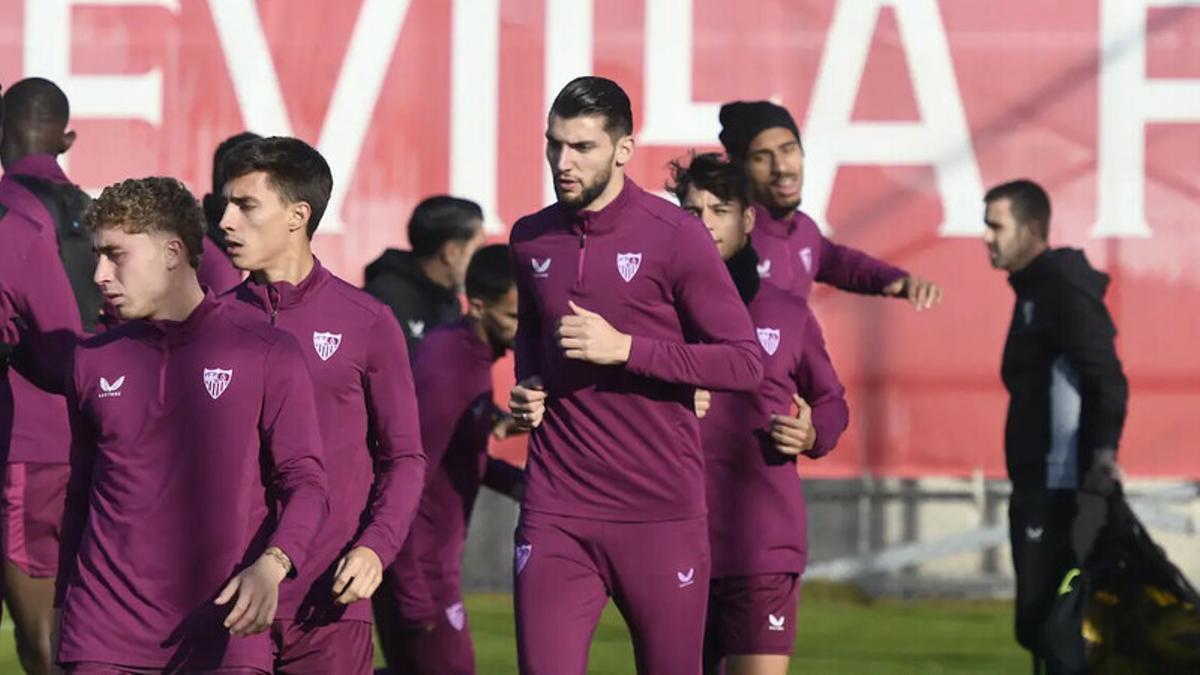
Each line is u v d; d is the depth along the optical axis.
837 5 33.75
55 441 22.05
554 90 33.94
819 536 35.25
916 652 30.33
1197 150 33.44
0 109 21.47
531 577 17.50
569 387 17.55
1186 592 23.56
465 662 21.61
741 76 33.81
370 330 16.86
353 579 15.73
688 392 17.59
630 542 17.50
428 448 21.03
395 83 34.03
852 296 33.72
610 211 17.47
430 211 24.70
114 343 14.52
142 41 33.91
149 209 14.16
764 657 20.47
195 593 14.32
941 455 33.78
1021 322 25.83
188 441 14.34
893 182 33.72
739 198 20.11
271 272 16.81
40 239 19.84
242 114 33.97
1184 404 33.34
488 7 33.94
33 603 22.19
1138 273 33.47
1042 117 33.62
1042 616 25.17
